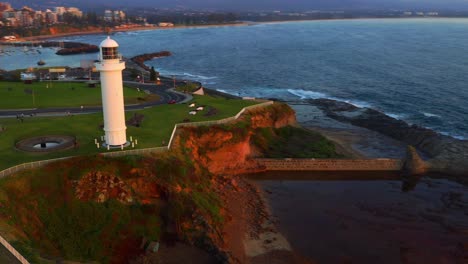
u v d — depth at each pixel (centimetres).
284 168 7125
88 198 4584
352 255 4825
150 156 5425
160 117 7356
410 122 10419
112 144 5572
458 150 7844
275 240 5050
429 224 5509
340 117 10831
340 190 6525
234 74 18062
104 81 5266
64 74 13900
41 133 6244
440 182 6850
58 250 4075
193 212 4872
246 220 5425
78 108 8306
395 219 5634
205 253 4516
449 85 14300
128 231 4556
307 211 5803
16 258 3278
